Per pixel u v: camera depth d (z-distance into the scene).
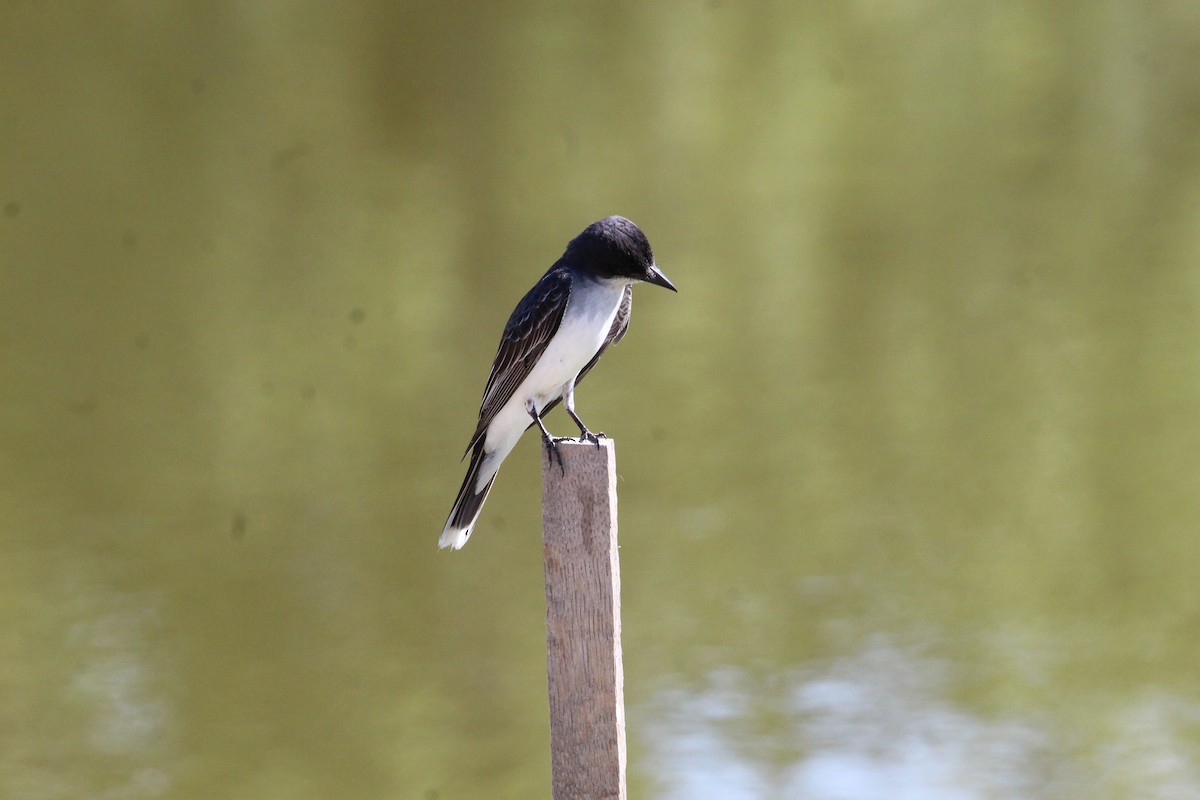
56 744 12.70
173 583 15.12
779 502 16.39
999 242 23.39
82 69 27.72
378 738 12.84
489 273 22.20
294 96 27.72
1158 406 18.47
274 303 21.73
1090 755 12.06
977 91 28.52
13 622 14.45
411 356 20.11
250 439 18.20
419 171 25.70
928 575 14.96
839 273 22.45
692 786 11.62
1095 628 13.91
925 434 17.78
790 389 19.06
